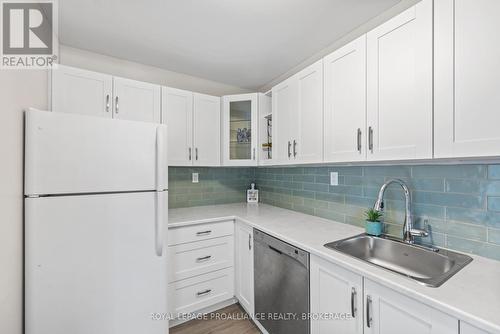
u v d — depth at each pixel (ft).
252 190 9.15
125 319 4.20
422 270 3.94
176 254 5.83
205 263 6.28
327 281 3.77
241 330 5.78
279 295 4.91
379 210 4.58
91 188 3.91
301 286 4.31
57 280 3.64
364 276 3.13
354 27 5.41
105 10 4.75
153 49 6.38
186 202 8.11
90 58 6.46
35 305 3.46
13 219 3.17
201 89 8.41
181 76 7.98
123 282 4.19
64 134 3.72
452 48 2.90
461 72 2.83
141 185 4.38
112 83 5.80
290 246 4.56
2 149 2.88
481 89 2.67
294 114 5.73
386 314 2.94
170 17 5.00
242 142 7.79
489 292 2.57
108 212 4.06
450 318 2.36
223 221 6.61
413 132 3.31
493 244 3.42
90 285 3.89
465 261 3.38
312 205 6.73
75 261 3.78
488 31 2.63
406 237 4.26
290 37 5.81
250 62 7.18
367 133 3.95
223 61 7.10
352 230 5.16
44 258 3.55
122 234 4.18
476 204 3.59
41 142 3.55
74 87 5.33
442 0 3.00
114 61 6.82
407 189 4.25
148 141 4.47
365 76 3.98
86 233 3.87
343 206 5.82
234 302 6.92
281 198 8.04
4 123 2.95
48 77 5.08
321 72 4.90
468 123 2.77
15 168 3.24
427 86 3.15
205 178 8.52
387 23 3.65
